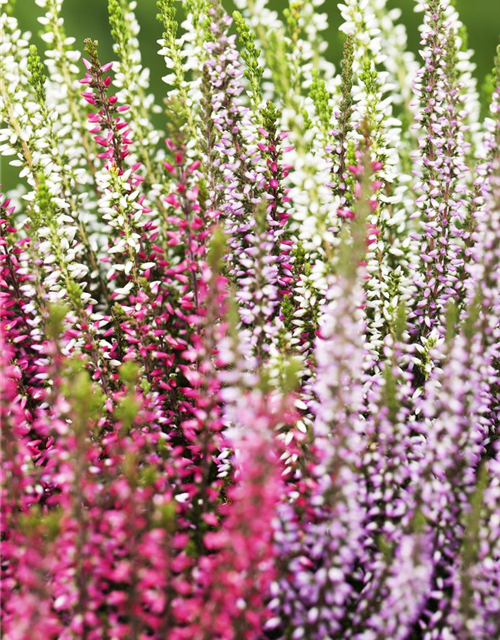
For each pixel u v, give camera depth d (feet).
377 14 2.61
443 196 2.32
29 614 1.99
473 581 2.07
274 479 2.03
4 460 2.11
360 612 2.10
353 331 2.08
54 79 2.46
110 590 2.11
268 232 2.29
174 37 2.40
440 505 2.13
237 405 2.12
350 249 2.09
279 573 2.08
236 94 2.28
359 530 2.09
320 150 2.38
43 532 2.05
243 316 2.21
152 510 2.05
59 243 2.26
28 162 2.33
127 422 2.10
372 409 2.16
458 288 2.33
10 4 2.39
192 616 2.05
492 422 2.28
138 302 2.28
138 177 2.30
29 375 2.34
